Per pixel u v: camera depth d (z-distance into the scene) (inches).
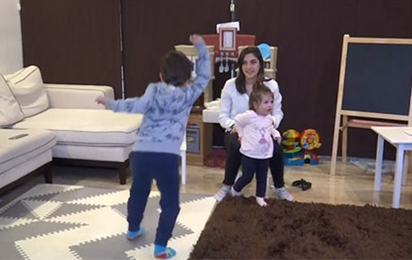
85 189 147.8
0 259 105.6
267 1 177.3
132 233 114.0
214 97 186.2
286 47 179.8
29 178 139.8
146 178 103.4
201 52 99.5
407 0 167.8
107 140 150.3
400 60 157.5
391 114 159.9
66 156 154.8
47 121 160.2
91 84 195.6
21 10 193.8
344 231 116.5
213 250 107.1
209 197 141.6
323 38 176.6
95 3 188.4
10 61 188.7
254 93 128.1
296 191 148.8
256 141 128.7
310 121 184.1
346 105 165.5
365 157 182.2
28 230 119.6
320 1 173.8
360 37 172.4
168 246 111.9
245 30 181.2
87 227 121.6
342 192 148.4
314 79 180.4
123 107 96.1
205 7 181.8
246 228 117.8
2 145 130.3
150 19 186.4
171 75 97.3
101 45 191.6
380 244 110.4
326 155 185.2
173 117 98.8
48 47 195.5
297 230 116.9
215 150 181.5
